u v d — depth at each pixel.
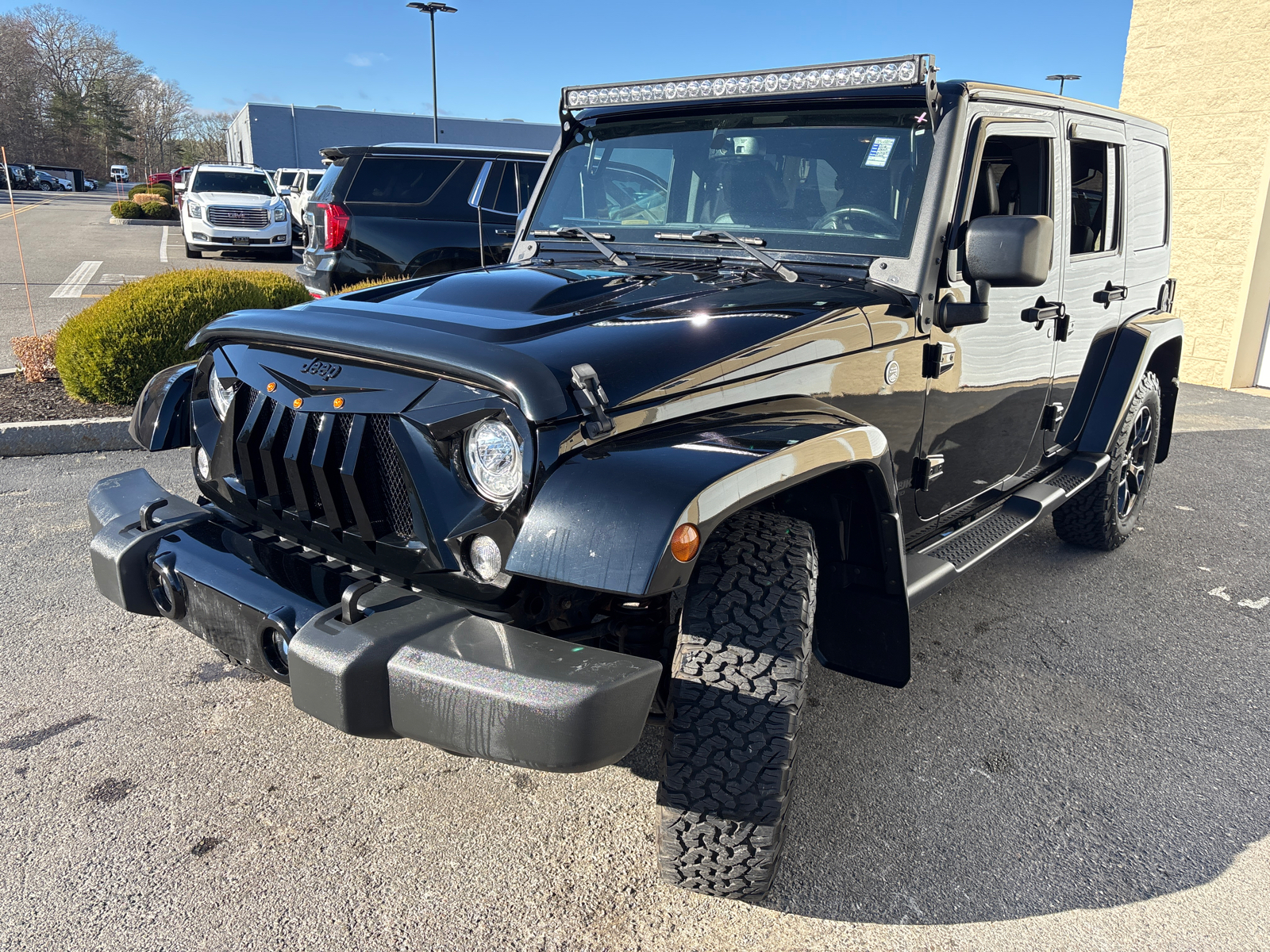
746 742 1.95
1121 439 4.25
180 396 2.82
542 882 2.25
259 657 2.14
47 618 3.52
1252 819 2.58
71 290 12.94
